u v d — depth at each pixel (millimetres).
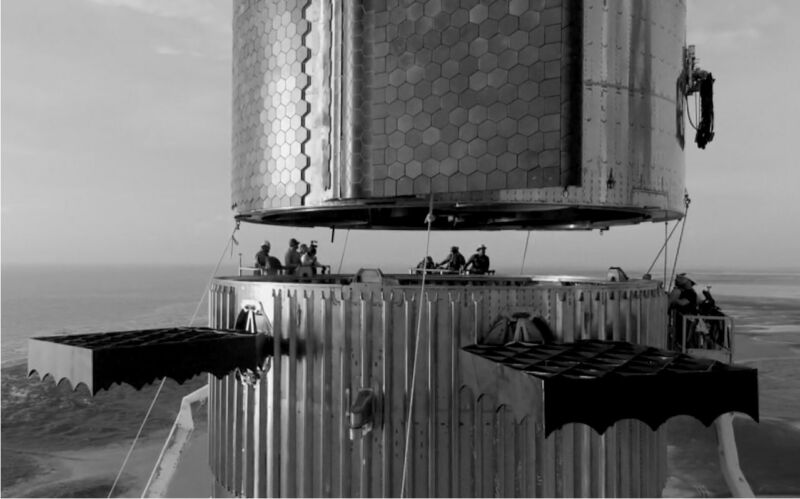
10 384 61344
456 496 9109
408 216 15320
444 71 9344
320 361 9836
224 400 11547
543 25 8727
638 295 10219
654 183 10398
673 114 11039
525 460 9094
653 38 10398
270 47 11391
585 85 9422
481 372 7766
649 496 10117
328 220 15602
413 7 9539
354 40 9883
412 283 16562
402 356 9375
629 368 6555
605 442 9344
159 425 46656
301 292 9969
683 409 6129
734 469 13156
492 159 9000
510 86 8906
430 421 9195
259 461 10266
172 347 8008
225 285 11422
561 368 6605
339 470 9656
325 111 10391
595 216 14086
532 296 9453
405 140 9547
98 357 7168
